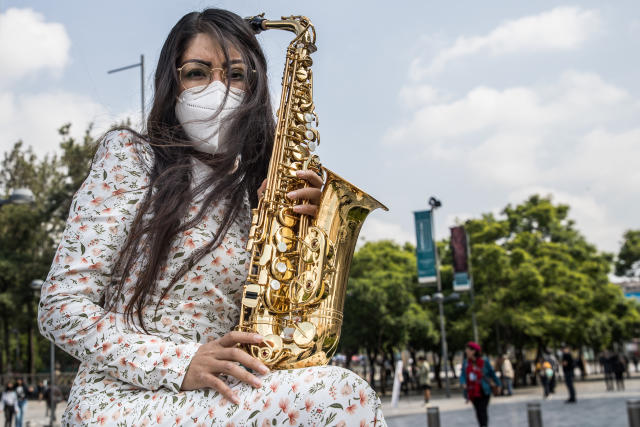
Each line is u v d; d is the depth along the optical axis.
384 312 36.62
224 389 1.53
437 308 40.44
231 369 1.55
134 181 1.87
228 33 2.12
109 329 1.69
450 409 21.56
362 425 1.43
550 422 14.60
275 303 1.88
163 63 2.09
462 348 41.66
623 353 58.19
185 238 1.86
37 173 42.75
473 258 35.53
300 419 1.44
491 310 33.84
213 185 1.96
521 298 34.53
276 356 1.68
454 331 38.06
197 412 1.54
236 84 2.09
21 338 59.81
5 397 19.77
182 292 1.82
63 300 1.69
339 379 1.46
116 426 1.59
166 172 1.88
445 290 40.78
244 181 2.08
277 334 1.83
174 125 2.06
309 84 2.42
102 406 1.65
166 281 1.82
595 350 53.03
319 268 1.91
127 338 1.67
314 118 2.40
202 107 1.98
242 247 1.96
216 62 2.05
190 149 2.05
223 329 1.88
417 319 37.09
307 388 1.46
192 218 1.89
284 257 1.95
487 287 35.03
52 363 20.83
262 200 2.03
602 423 13.51
